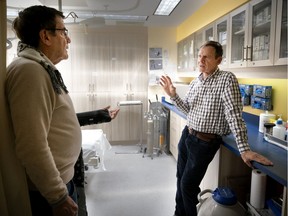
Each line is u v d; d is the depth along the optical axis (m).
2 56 0.87
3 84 0.87
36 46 1.05
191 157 1.84
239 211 1.74
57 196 0.90
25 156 0.85
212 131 1.73
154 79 4.80
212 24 2.89
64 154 1.03
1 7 0.85
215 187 2.08
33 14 1.02
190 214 1.93
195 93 1.84
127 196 2.66
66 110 1.04
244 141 1.49
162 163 3.67
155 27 4.72
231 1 2.40
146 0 3.04
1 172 0.88
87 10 3.45
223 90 1.63
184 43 4.20
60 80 1.04
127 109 4.65
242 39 2.29
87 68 4.42
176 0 3.12
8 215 0.92
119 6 3.29
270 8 1.83
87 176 3.17
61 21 1.11
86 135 3.06
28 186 0.99
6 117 0.88
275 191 1.87
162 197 2.64
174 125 3.72
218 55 1.73
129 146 4.59
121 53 4.48
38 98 0.87
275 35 1.74
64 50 1.14
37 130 0.86
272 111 2.34
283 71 1.74
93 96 4.50
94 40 4.38
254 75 2.12
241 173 2.04
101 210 2.37
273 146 1.77
